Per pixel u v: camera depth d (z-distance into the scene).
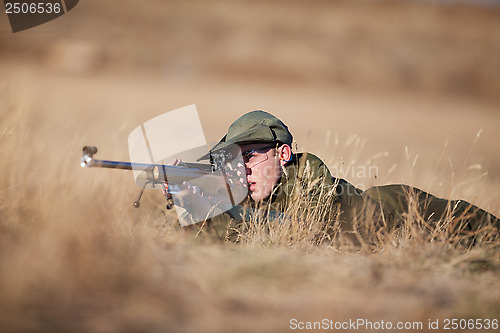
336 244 14.99
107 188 17.67
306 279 11.25
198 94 110.88
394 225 15.75
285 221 14.51
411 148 49.34
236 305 9.91
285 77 187.12
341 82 189.38
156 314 9.22
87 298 9.44
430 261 13.30
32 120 24.09
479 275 13.01
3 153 16.03
